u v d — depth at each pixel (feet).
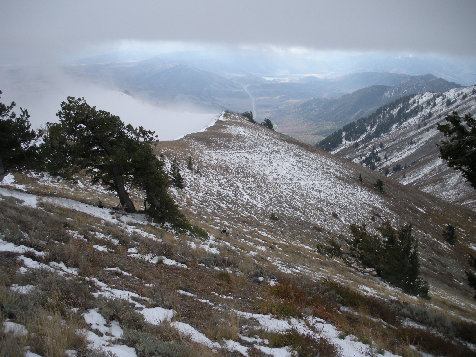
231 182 169.78
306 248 99.45
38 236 27.53
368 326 28.43
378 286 66.13
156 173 58.90
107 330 16.30
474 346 31.83
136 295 22.80
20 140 57.57
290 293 32.58
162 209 60.59
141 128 60.75
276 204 160.15
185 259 38.88
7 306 14.67
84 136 55.06
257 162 226.79
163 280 28.63
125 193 61.82
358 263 89.45
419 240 195.21
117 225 45.65
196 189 139.64
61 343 12.93
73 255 25.80
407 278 78.13
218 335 19.34
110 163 55.42
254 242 77.10
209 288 30.53
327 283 41.09
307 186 209.97
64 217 40.32
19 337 12.64
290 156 266.98
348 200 212.43
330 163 291.79
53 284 18.48
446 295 104.06
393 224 203.72
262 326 23.15
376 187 269.03
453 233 225.35
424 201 310.45
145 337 15.80
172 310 21.81
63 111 54.03
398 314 36.76
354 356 20.98
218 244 57.57
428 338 28.19
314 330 24.39
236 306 27.09
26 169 61.57
